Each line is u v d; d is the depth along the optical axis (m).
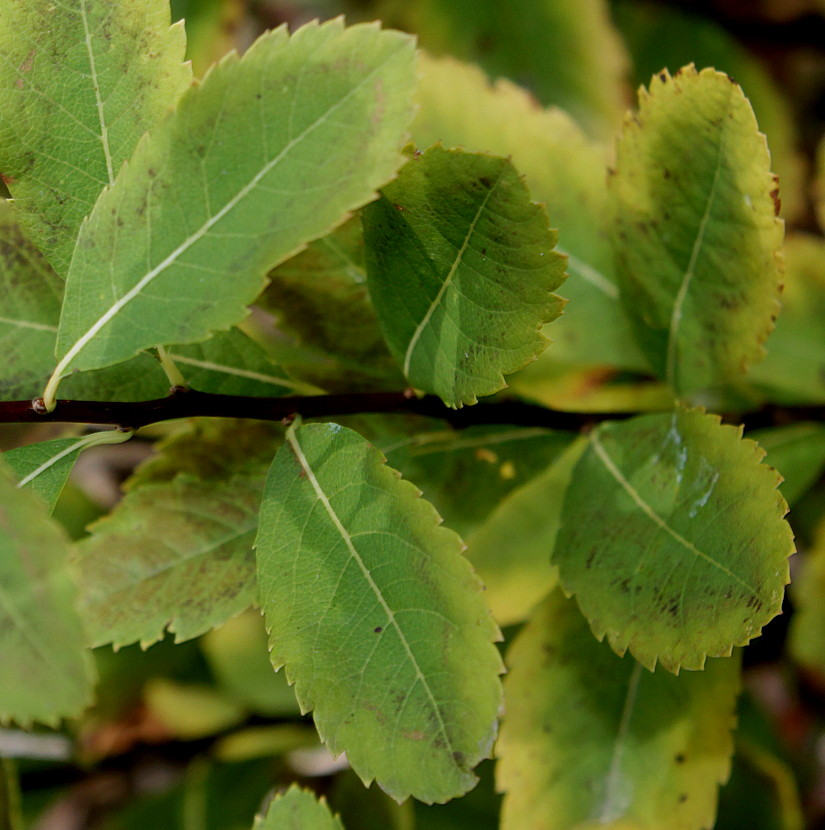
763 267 0.33
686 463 0.32
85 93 0.31
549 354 0.35
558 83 0.42
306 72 0.30
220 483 0.33
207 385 0.33
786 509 0.31
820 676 0.40
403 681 0.31
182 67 0.31
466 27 0.42
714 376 0.34
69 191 0.31
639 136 0.33
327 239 0.33
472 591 0.31
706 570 0.31
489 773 0.39
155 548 0.33
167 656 0.42
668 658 0.31
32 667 0.29
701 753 0.34
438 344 0.31
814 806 0.43
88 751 0.41
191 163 0.30
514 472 0.34
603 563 0.32
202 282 0.30
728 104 0.32
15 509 0.29
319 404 0.32
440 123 0.35
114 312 0.30
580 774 0.34
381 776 0.31
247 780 0.40
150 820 0.42
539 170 0.35
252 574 0.33
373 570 0.31
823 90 0.49
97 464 0.42
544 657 0.34
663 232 0.33
